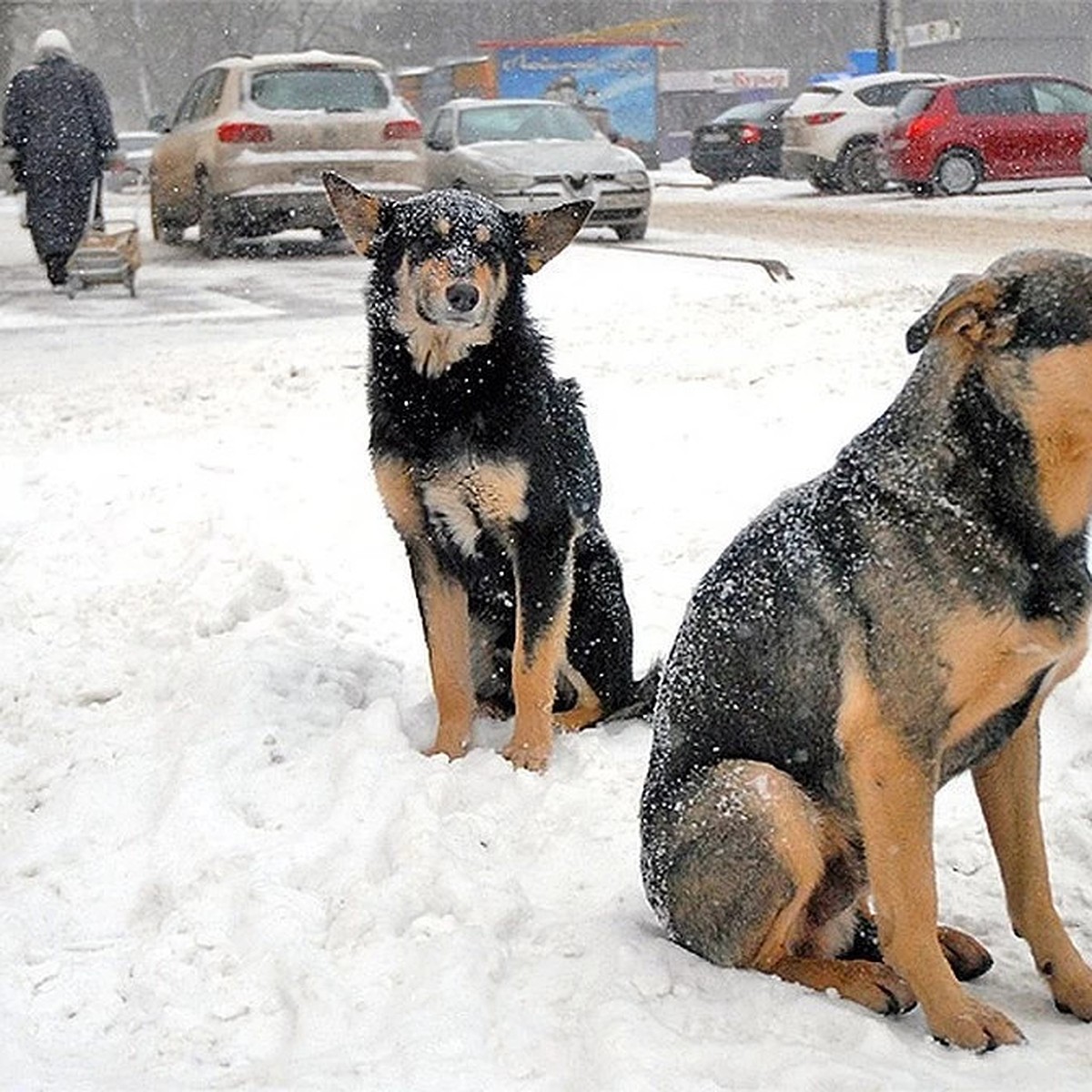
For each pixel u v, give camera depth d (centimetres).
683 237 2628
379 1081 423
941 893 558
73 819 617
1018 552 438
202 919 522
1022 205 2956
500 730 723
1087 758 641
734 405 1148
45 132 2077
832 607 459
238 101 2441
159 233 2803
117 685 740
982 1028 449
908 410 460
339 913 517
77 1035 479
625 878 558
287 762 646
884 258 2206
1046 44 8256
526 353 659
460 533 667
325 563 875
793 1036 448
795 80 9738
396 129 2453
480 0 9188
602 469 1010
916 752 448
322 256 2525
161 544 896
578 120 2655
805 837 466
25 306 1995
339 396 1276
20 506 984
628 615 721
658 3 9488
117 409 1266
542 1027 452
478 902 515
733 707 483
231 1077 443
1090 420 429
